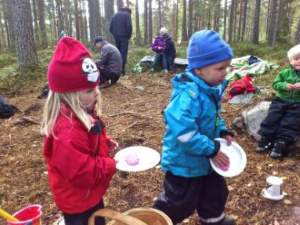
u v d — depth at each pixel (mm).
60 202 2070
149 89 8438
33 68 10047
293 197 3406
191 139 2230
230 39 31938
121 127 5398
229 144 2562
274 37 24078
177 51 16344
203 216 2652
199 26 41750
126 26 9977
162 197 2533
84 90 1950
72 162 1866
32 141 5055
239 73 7910
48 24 39062
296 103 4230
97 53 15195
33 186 3803
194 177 2457
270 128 4316
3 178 3990
